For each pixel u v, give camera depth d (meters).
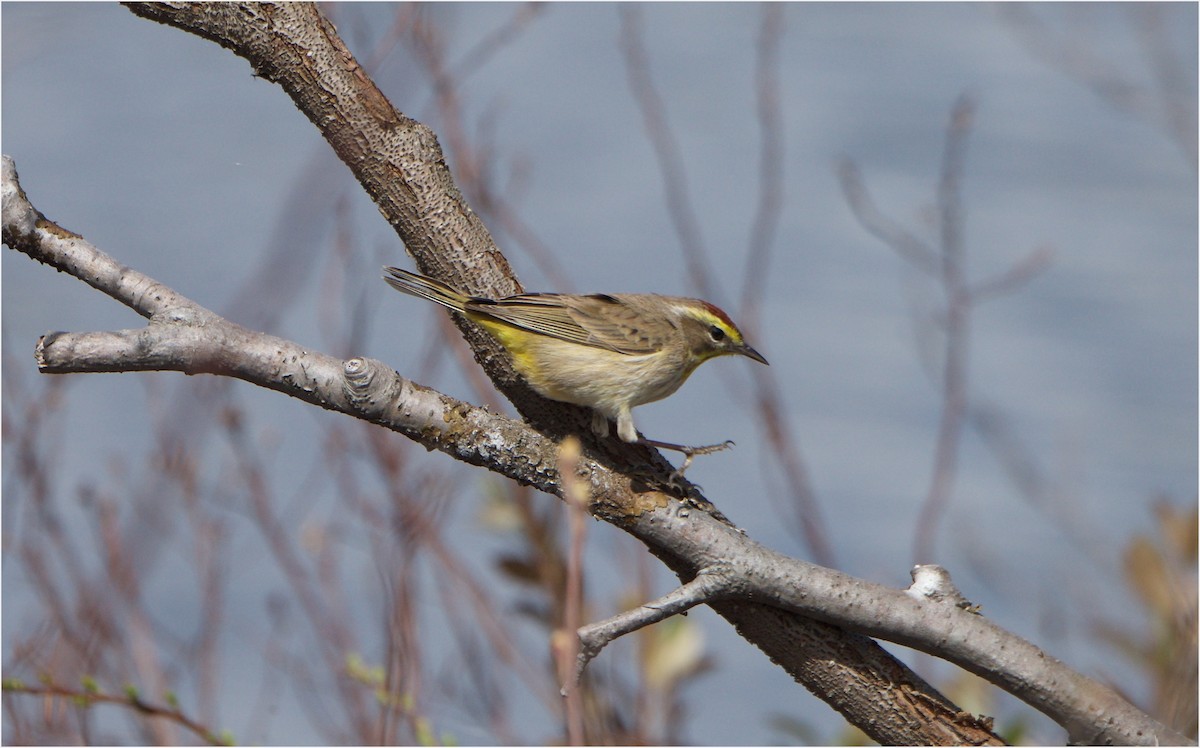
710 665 11.27
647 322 11.48
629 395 10.91
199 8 9.88
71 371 8.23
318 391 8.70
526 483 9.20
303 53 10.01
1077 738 8.66
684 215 13.94
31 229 8.62
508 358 10.73
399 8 13.61
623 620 8.37
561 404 10.91
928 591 8.88
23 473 13.38
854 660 8.94
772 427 12.70
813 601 8.74
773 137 13.69
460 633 12.49
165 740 11.55
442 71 13.77
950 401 13.16
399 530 12.17
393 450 12.84
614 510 9.05
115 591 12.59
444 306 10.47
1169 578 9.79
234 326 8.59
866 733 9.09
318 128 10.34
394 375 8.89
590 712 10.90
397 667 11.49
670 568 9.36
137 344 8.25
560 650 6.41
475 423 9.05
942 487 12.75
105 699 9.81
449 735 10.04
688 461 10.58
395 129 10.27
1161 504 10.27
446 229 10.42
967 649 8.69
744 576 8.73
